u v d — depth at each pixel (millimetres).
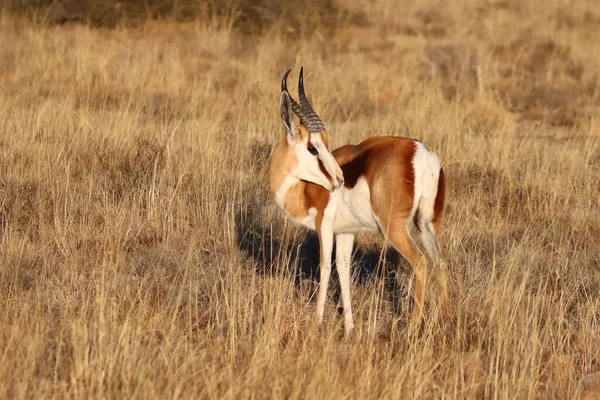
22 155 24969
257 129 31203
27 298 15891
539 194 25500
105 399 12695
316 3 61531
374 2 70250
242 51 50031
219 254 20859
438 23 65562
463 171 27672
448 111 35562
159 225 22297
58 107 31016
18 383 12820
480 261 20547
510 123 36125
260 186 24672
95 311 14984
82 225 21422
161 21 55406
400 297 18641
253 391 12914
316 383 12844
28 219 21969
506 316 15695
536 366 14867
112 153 25641
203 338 15555
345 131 30922
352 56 49688
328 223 16797
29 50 44438
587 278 19531
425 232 16453
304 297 18469
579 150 31562
